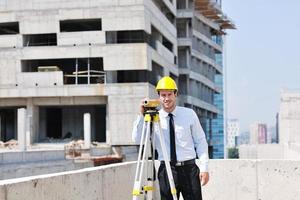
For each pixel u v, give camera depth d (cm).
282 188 782
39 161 2811
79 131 5581
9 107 5294
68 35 4984
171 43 6378
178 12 6900
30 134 4831
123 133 4825
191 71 6944
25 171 2458
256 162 795
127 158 4088
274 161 787
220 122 10112
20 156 2584
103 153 4000
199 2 7275
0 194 409
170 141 514
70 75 5044
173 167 514
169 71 6012
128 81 5525
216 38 9362
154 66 5559
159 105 514
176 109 521
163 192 515
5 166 2353
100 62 5609
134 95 4844
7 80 4981
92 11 4984
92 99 5003
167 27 6062
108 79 4988
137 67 4884
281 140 4428
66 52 4947
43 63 5619
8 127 5759
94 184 627
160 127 497
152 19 5278
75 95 4891
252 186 795
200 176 520
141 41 5441
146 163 506
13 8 5072
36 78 4950
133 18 4944
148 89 4847
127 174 759
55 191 515
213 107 8288
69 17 4997
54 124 5828
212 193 812
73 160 3238
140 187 489
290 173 780
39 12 5031
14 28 5575
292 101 4372
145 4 4984
